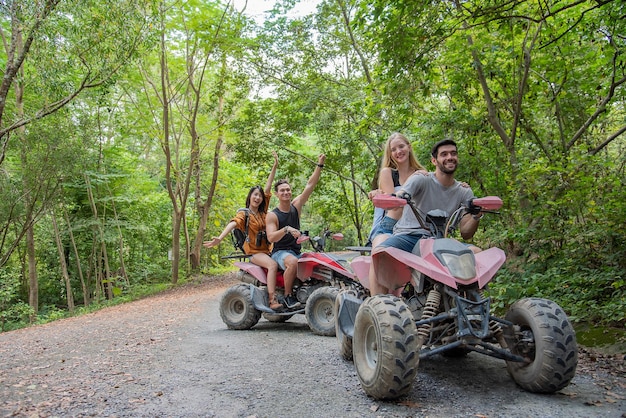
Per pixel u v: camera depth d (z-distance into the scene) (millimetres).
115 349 5879
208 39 18266
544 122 8852
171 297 15781
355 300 4457
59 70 11812
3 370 5027
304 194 7094
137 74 19594
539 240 6867
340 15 16625
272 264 6848
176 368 4609
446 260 3498
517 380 3539
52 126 17188
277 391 3740
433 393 3539
